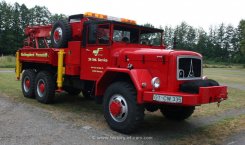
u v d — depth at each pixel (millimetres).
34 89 9219
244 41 74750
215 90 5754
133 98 5875
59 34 8391
